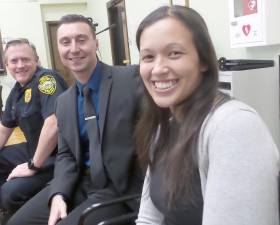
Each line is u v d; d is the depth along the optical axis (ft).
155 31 2.74
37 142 6.86
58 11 21.42
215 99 2.70
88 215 4.41
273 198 2.43
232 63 6.29
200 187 2.72
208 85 2.78
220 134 2.44
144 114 3.59
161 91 2.88
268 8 5.82
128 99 4.80
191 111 2.75
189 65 2.75
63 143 5.62
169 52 2.75
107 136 4.83
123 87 4.88
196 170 2.71
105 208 4.69
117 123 4.79
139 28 2.90
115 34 17.31
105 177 4.89
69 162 5.48
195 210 2.81
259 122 2.46
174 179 2.79
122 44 17.08
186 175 2.73
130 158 4.76
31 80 6.66
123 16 16.12
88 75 5.00
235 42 6.64
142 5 13.07
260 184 2.35
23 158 7.32
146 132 3.54
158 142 3.33
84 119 5.15
